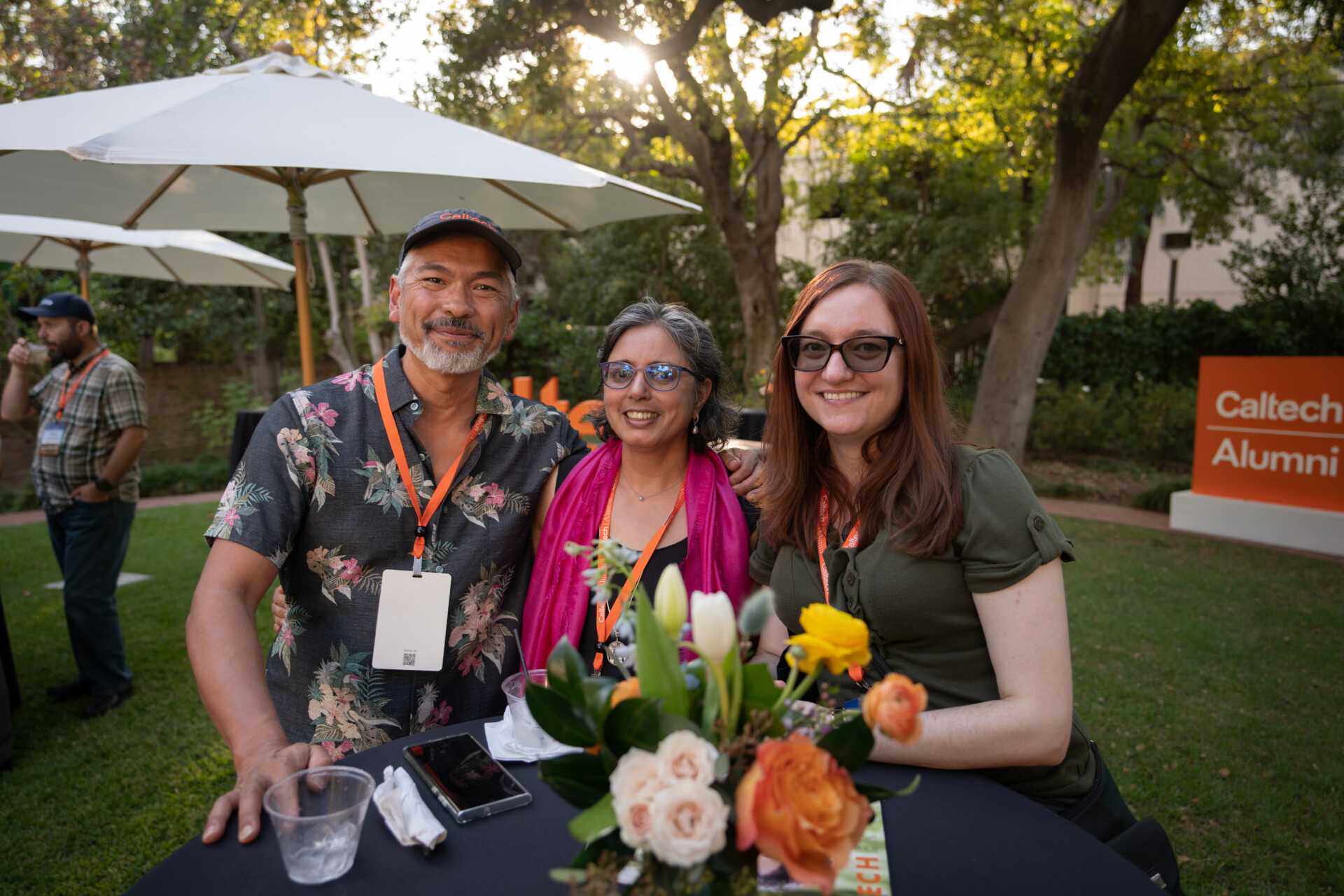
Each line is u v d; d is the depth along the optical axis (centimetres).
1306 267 1177
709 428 201
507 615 185
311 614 171
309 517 169
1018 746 125
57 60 862
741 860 75
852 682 150
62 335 353
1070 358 1197
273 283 625
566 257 1525
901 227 1219
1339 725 339
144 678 391
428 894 99
